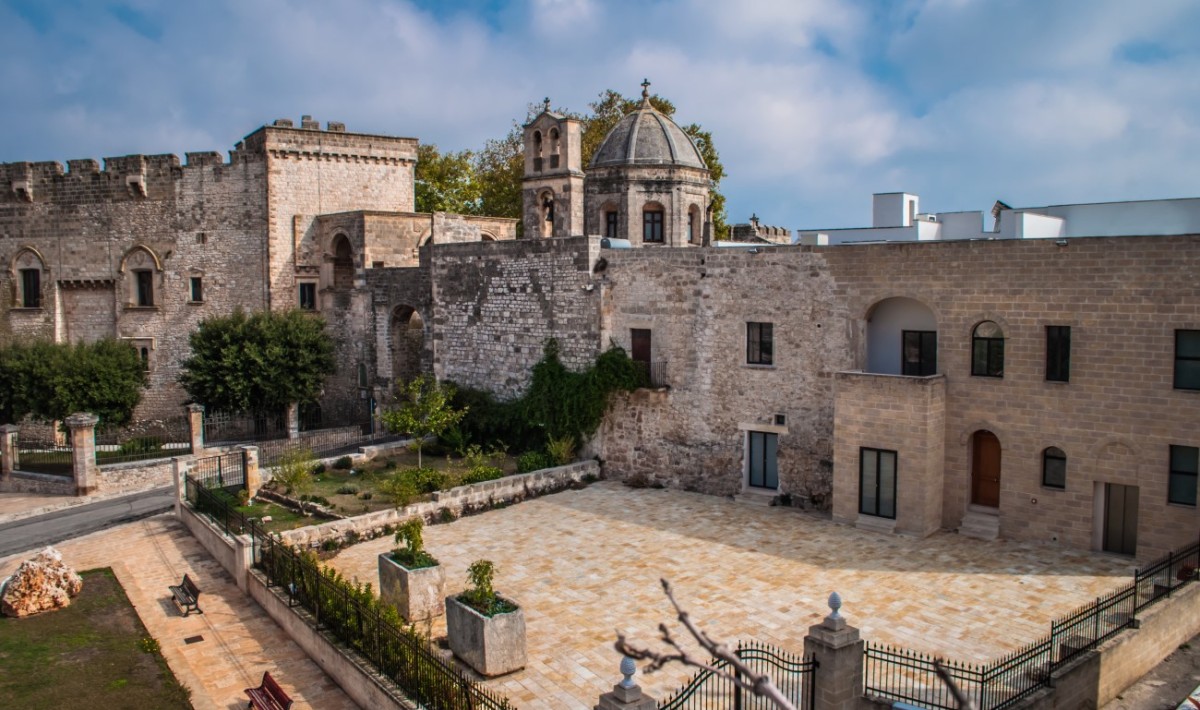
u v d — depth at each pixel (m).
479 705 16.47
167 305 58.69
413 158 60.88
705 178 45.03
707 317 35.56
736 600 24.00
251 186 56.47
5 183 61.03
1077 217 33.00
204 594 26.44
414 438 42.75
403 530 23.86
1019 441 28.47
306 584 23.22
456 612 20.53
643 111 45.06
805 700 16.91
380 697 18.47
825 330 32.62
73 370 50.56
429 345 48.22
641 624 22.61
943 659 19.94
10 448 45.09
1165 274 25.64
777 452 34.25
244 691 19.86
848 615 22.70
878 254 31.11
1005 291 28.42
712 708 17.95
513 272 41.75
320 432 50.78
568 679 19.70
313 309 57.47
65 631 23.70
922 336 31.17
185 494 35.09
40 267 60.91
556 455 38.16
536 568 26.88
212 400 50.09
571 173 44.88
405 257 55.03
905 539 29.05
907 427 29.22
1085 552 27.36
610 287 38.25
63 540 34.94
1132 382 26.38
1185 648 21.48
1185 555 23.00
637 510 33.31
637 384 37.06
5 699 19.67
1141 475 26.38
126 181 58.50
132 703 19.55
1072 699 17.86
